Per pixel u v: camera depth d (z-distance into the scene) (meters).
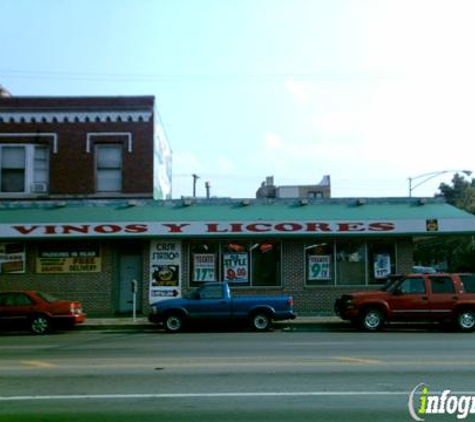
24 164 25.36
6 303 20.47
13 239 23.88
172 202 25.25
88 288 24.61
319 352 14.06
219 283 20.97
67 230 23.62
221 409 8.25
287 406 8.41
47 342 17.34
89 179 25.38
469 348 14.82
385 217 24.25
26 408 8.41
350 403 8.59
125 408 8.35
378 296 20.47
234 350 14.59
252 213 24.55
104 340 17.73
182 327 20.62
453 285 20.38
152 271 24.72
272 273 24.97
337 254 25.09
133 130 25.69
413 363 12.18
